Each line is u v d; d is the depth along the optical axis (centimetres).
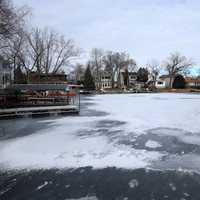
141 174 551
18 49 2553
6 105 1566
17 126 1102
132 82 7550
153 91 5712
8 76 2800
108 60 7069
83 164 612
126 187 491
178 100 2756
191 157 662
